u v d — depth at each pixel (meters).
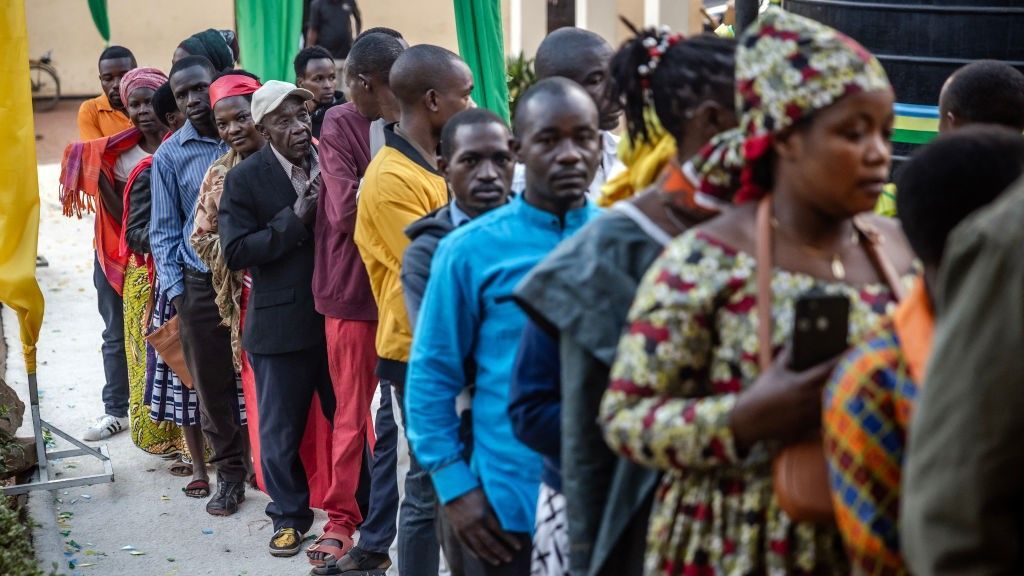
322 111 6.72
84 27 18.84
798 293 2.05
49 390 7.56
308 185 5.09
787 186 2.07
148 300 6.17
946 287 1.52
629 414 2.08
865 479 1.86
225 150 5.91
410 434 3.18
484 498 3.10
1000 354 1.43
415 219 4.36
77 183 6.53
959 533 1.48
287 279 5.07
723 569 2.09
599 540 2.33
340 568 4.99
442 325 3.14
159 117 6.36
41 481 5.82
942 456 1.48
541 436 2.59
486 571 3.16
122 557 5.31
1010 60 4.14
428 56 4.41
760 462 2.07
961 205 1.89
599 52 4.08
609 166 4.14
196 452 6.04
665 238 2.35
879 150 2.00
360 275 4.89
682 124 2.44
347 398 5.00
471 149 3.64
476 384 3.17
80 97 19.00
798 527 2.04
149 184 6.05
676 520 2.17
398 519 4.59
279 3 7.70
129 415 6.80
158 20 19.03
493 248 3.14
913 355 1.84
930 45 4.18
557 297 2.36
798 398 1.92
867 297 2.09
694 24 13.16
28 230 5.50
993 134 1.95
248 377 5.47
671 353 2.06
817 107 1.98
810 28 2.02
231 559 5.29
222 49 7.43
